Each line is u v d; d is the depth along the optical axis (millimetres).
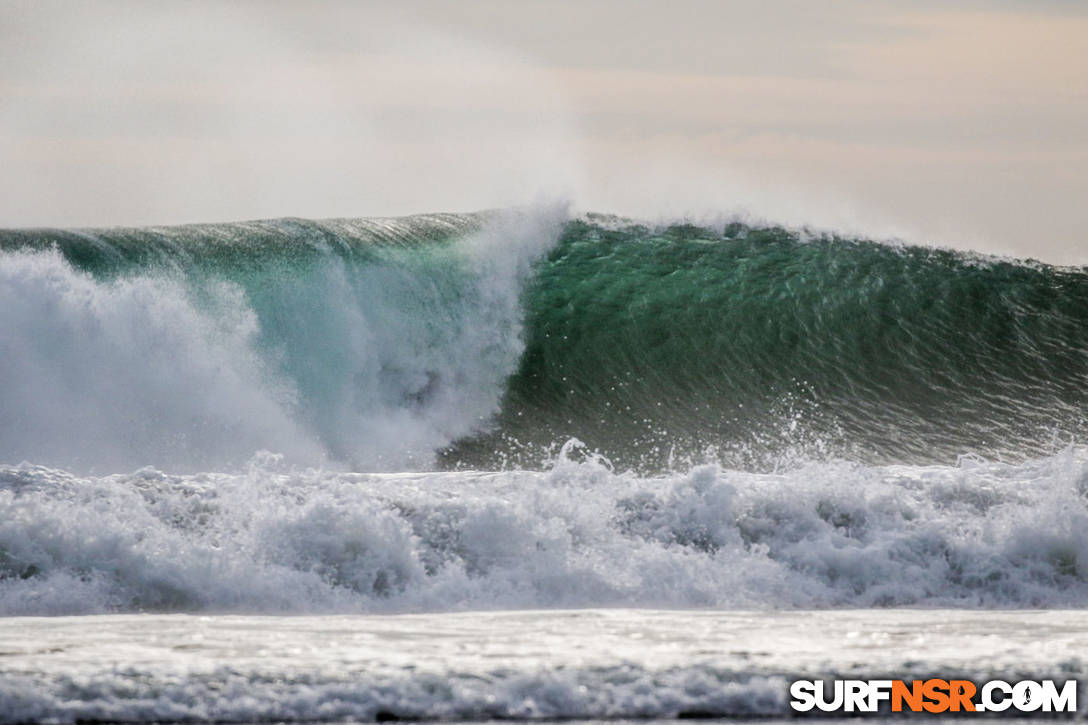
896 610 35844
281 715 22188
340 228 84625
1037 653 26359
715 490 42125
